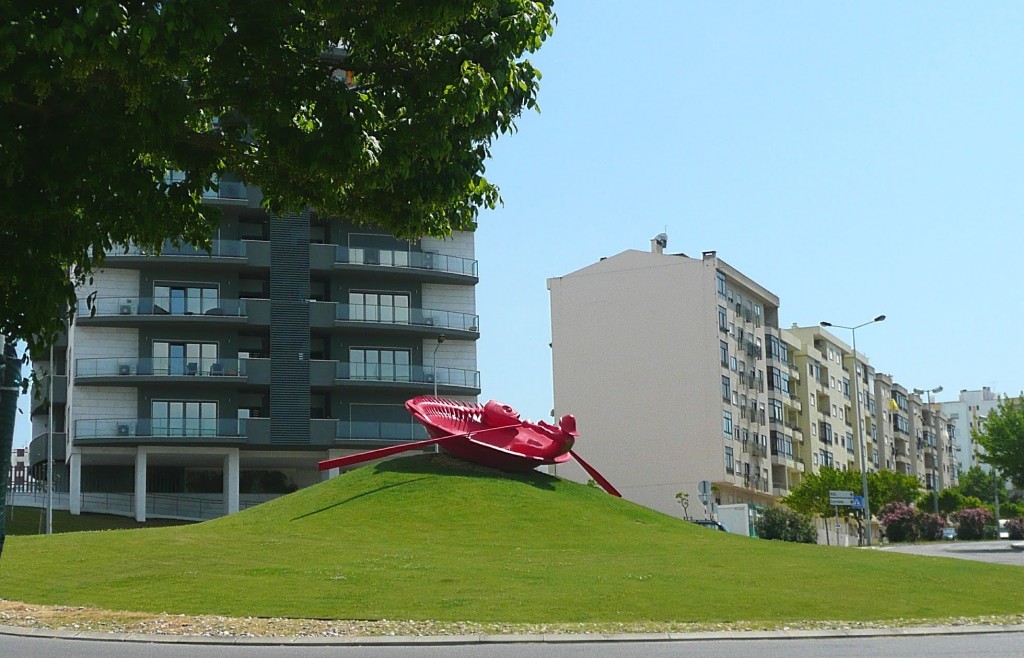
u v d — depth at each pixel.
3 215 12.58
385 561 26.91
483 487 39.44
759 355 90.75
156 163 14.27
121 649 15.91
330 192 13.90
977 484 145.75
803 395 101.94
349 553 28.70
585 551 31.03
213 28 11.15
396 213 14.61
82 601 21.28
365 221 14.84
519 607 20.25
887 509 91.94
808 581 24.48
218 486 69.94
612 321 83.31
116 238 14.30
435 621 18.75
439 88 13.32
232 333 67.25
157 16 11.02
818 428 105.25
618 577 24.14
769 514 68.00
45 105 12.60
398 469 41.78
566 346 84.19
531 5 13.75
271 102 13.06
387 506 37.59
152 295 65.94
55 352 74.00
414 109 13.45
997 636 18.23
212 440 65.25
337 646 16.45
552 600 21.02
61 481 69.12
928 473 144.88
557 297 85.25
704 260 81.75
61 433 69.44
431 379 70.75
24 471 81.88
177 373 65.25
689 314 81.44
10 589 22.84
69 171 12.45
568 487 42.22
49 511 55.03
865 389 122.88
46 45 10.45
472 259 73.69
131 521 64.50
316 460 69.56
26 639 17.00
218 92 13.34
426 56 13.60
